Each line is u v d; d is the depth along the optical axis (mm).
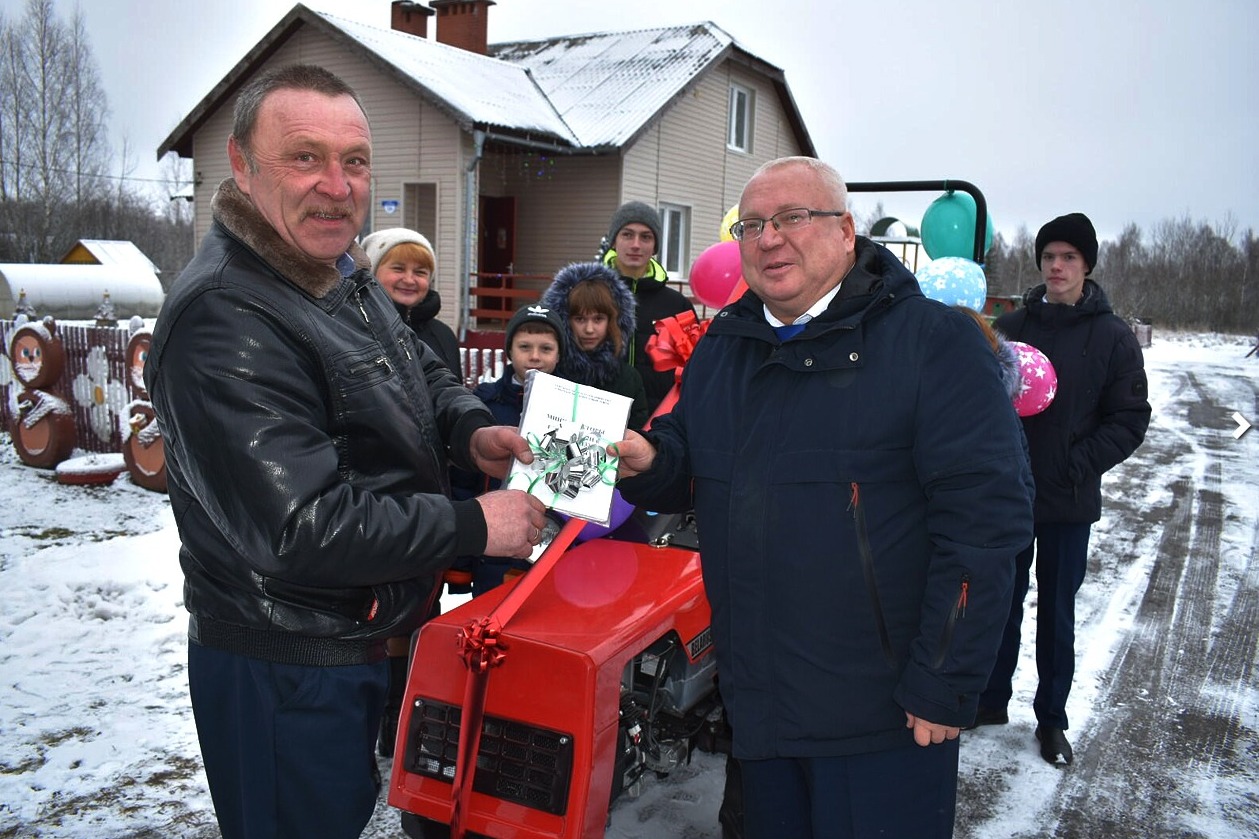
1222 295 45531
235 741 1883
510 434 2094
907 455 2002
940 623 1882
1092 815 3285
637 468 2189
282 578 1704
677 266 18672
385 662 2041
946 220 4492
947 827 2066
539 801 1979
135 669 4094
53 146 36156
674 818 3137
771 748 2072
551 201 17016
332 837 1907
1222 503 8422
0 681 3920
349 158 1832
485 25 18438
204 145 17484
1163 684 4430
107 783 3201
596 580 2453
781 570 2041
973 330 2002
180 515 1879
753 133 20141
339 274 1950
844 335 2047
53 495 7102
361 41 14867
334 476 1729
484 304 17562
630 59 18344
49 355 7977
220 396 1679
